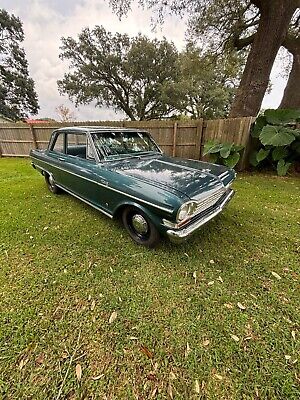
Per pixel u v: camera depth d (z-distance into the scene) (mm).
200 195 2252
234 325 1773
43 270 2393
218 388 1368
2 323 1776
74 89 25469
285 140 5410
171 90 24312
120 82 25812
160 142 7902
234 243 2869
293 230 3203
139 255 2623
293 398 1319
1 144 10188
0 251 2725
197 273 2340
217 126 6746
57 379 1409
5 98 31766
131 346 1613
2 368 1467
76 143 3504
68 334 1697
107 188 2730
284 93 10094
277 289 2141
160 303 1981
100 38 23609
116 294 2076
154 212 2307
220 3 8742
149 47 23438
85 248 2775
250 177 5980
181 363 1504
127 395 1335
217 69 13852
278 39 7656
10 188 5133
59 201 4289
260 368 1474
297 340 1650
